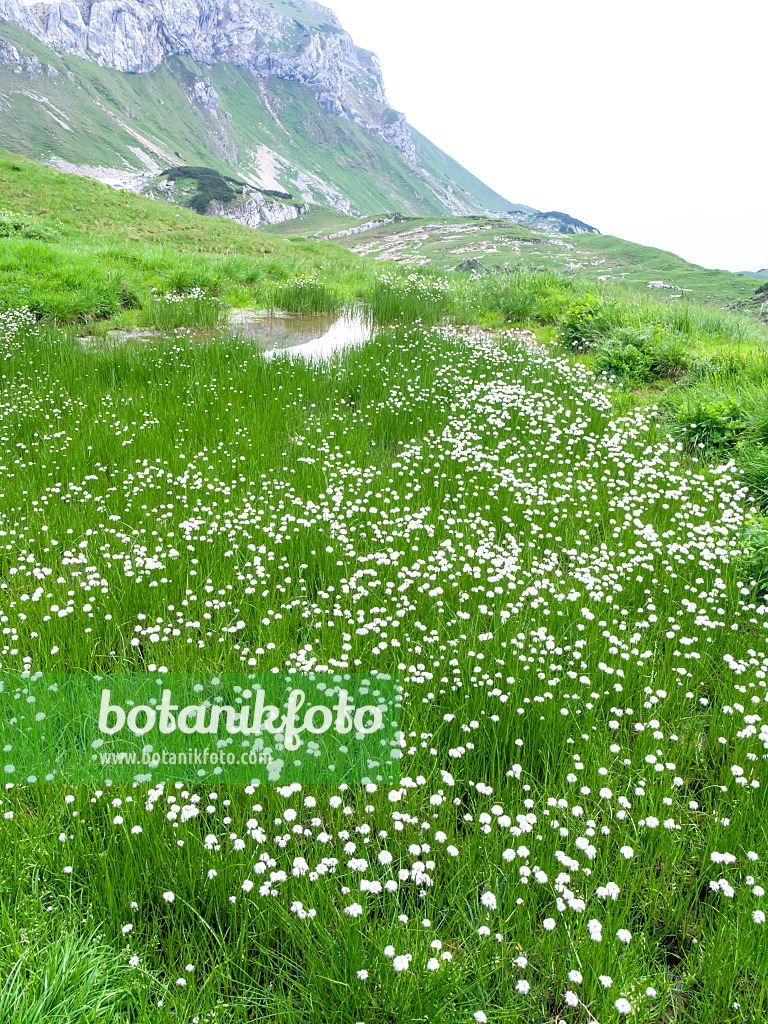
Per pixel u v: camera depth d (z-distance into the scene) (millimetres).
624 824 3256
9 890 2918
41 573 5266
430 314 16688
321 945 2736
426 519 6680
